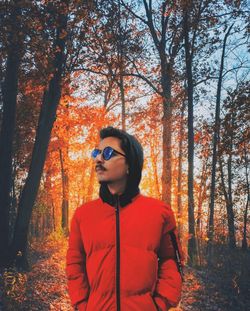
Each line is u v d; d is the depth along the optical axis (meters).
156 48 23.67
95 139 32.22
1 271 12.97
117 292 2.05
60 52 14.78
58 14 14.42
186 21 20.95
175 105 27.80
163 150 22.06
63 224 32.28
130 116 32.09
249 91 16.33
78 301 2.19
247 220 21.31
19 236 13.98
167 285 2.15
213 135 22.67
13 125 14.82
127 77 30.25
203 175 23.64
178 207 27.89
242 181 20.92
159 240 2.15
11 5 13.58
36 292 10.36
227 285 13.51
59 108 29.38
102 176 2.14
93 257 2.13
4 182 14.38
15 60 14.55
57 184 36.72
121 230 2.11
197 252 18.12
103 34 19.84
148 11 23.80
